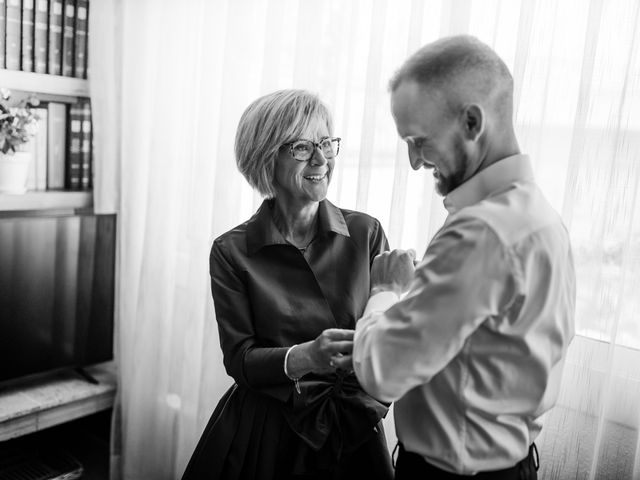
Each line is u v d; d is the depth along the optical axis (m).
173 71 2.07
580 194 1.25
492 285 0.80
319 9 1.63
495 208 0.83
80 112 2.31
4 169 2.07
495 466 0.90
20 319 2.15
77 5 2.22
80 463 2.37
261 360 1.22
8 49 2.10
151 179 2.12
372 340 0.87
